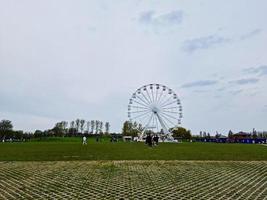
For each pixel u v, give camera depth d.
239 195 8.95
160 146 44.25
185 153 26.66
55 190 9.70
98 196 8.84
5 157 21.50
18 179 11.88
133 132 108.38
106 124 141.62
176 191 9.59
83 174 13.27
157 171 14.30
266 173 13.69
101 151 29.05
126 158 20.86
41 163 17.48
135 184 10.84
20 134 113.75
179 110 65.50
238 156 23.08
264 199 8.39
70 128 136.75
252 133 124.50
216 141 96.19
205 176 12.78
